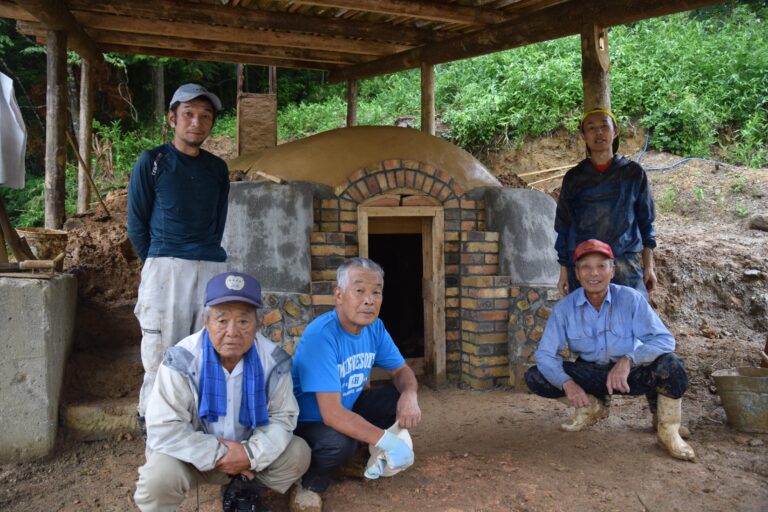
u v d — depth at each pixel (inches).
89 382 172.2
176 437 101.5
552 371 146.2
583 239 169.5
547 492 126.1
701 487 127.0
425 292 217.6
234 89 737.6
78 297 209.5
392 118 558.6
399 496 126.5
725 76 452.8
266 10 263.1
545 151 456.4
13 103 163.3
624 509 119.1
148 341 137.2
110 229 257.3
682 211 353.7
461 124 476.7
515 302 209.0
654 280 170.7
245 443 105.9
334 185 201.8
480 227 218.1
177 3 249.6
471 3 246.4
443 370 214.4
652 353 140.2
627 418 171.0
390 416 130.7
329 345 118.5
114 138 591.2
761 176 360.2
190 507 122.3
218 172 143.3
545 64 486.9
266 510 116.0
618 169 165.5
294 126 590.9
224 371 105.9
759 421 153.1
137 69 693.3
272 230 196.9
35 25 277.9
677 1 188.4
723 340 235.3
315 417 120.0
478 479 133.5
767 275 264.2
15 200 585.6
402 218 215.9
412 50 313.7
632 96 450.0
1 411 144.3
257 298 104.0
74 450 154.3
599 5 210.4
